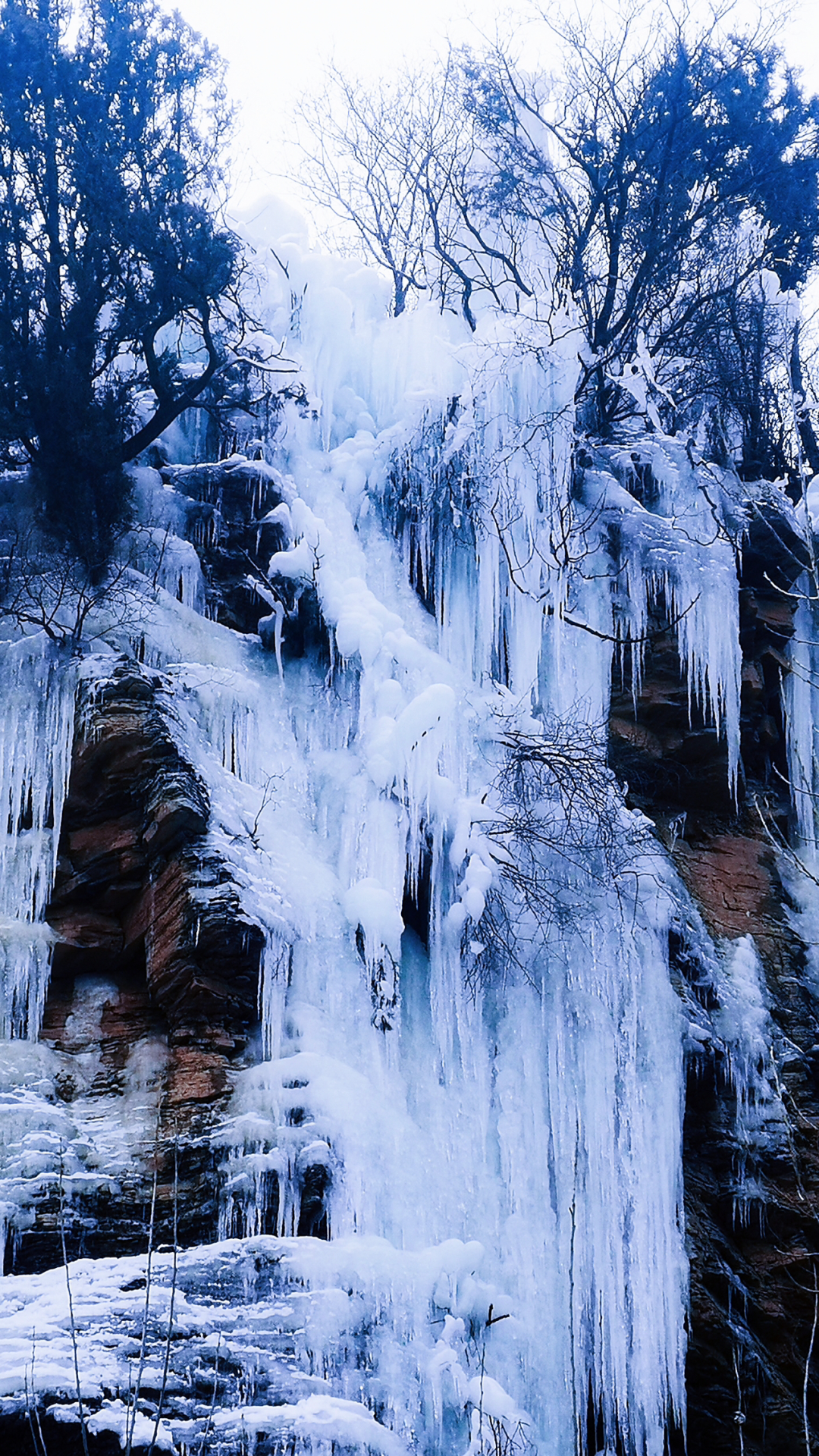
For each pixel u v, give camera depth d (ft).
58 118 56.39
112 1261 36.01
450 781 51.83
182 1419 31.76
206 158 58.34
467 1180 45.91
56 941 43.96
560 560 58.03
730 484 62.75
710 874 56.49
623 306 69.62
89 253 55.83
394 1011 46.78
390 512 61.26
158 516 57.98
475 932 49.62
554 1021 48.96
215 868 44.45
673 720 57.82
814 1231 48.83
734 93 68.95
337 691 54.70
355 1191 41.57
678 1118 48.37
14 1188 38.60
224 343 60.23
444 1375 39.11
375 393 66.13
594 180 67.56
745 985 52.85
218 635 54.70
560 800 52.11
